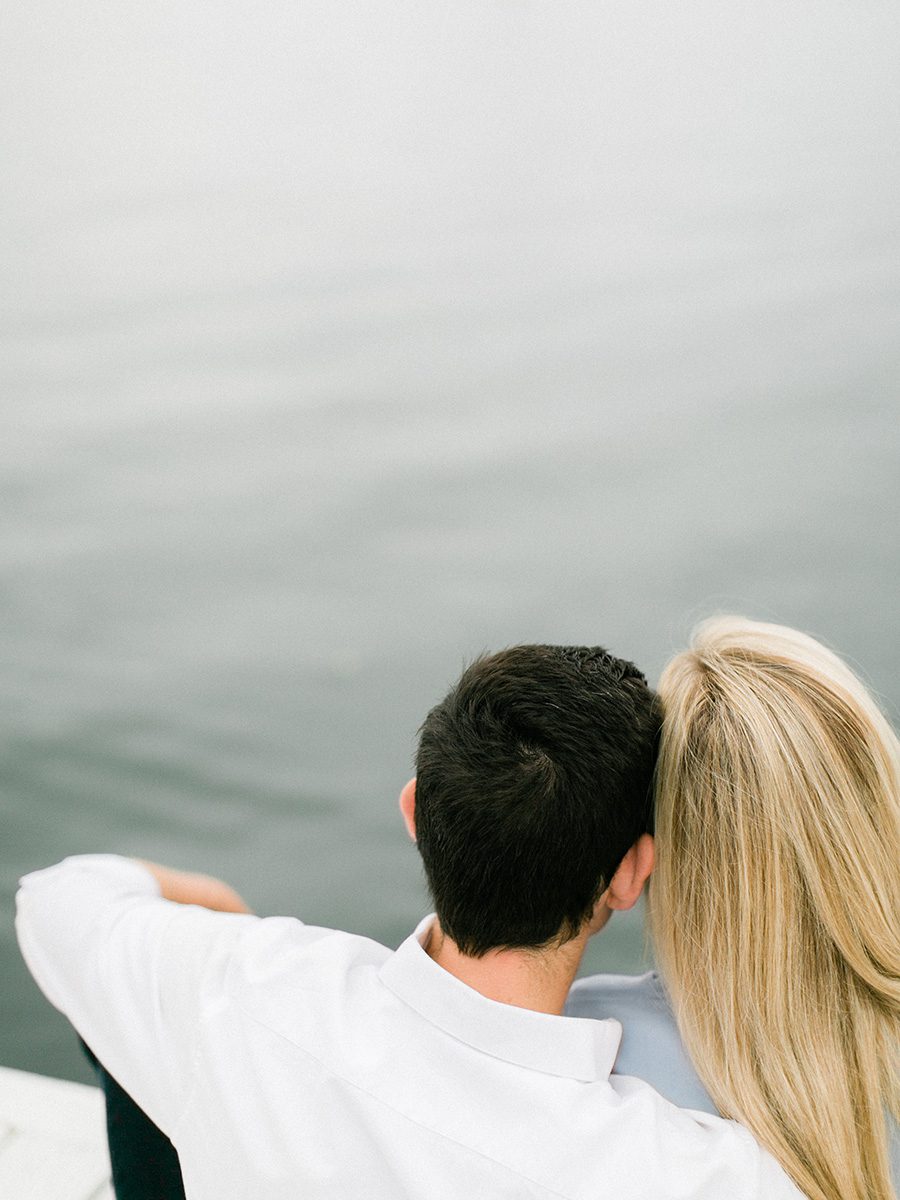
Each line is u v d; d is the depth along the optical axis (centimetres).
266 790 642
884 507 1066
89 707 734
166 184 3338
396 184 3169
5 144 3741
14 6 5009
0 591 923
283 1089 90
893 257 2022
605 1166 84
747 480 1164
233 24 5119
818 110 3284
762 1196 85
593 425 1369
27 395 1548
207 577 962
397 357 1723
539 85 4144
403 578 962
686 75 3984
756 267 2055
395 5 5284
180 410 1470
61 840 596
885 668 775
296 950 96
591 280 2106
